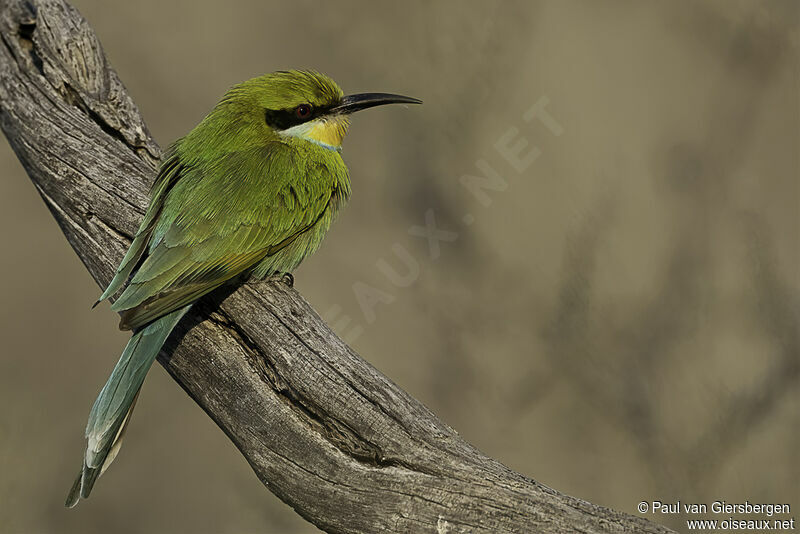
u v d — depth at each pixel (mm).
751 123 12969
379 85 13086
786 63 13156
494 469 5914
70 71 8297
